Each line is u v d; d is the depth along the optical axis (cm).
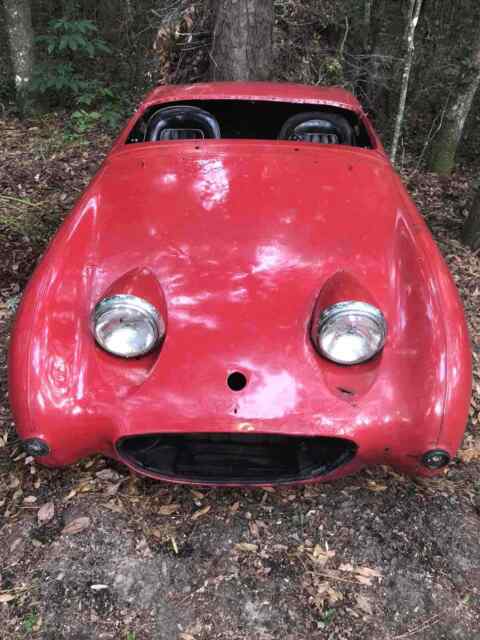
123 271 203
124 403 175
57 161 507
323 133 301
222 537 194
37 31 757
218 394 171
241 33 446
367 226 223
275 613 172
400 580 181
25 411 177
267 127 365
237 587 178
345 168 251
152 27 632
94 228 222
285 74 543
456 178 537
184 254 207
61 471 217
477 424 246
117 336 177
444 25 655
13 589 177
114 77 687
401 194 250
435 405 175
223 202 228
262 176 242
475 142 606
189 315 187
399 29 657
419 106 642
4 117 631
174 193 233
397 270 209
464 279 354
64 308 193
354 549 190
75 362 182
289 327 184
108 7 730
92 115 569
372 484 214
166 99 298
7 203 427
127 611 172
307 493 210
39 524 197
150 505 204
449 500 209
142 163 252
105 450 187
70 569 183
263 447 192
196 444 193
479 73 498
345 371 180
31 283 202
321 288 196
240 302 190
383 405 176
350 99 308
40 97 620
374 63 598
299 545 191
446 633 168
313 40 562
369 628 168
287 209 226
